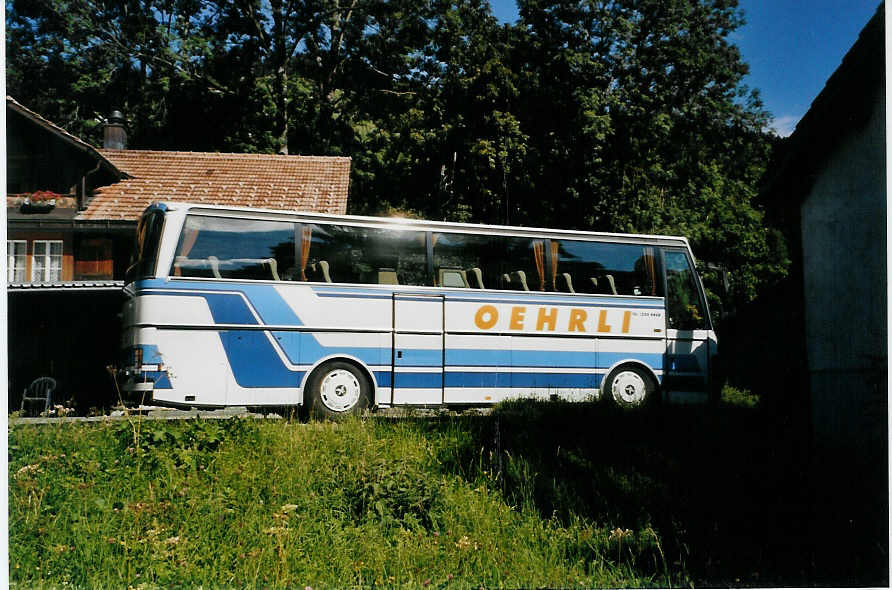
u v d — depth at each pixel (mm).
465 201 32406
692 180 32344
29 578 5797
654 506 8078
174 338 10664
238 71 35031
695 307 13703
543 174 30516
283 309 11211
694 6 30750
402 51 37781
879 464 8531
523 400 11773
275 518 7008
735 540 7258
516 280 12617
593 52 30891
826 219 10125
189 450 8281
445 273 12227
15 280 19578
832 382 9852
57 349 18219
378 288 11758
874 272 9078
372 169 35719
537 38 31125
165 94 34156
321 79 37531
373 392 11570
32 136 19984
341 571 6301
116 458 8086
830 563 6809
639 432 10531
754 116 31688
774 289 22391
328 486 7809
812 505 7949
